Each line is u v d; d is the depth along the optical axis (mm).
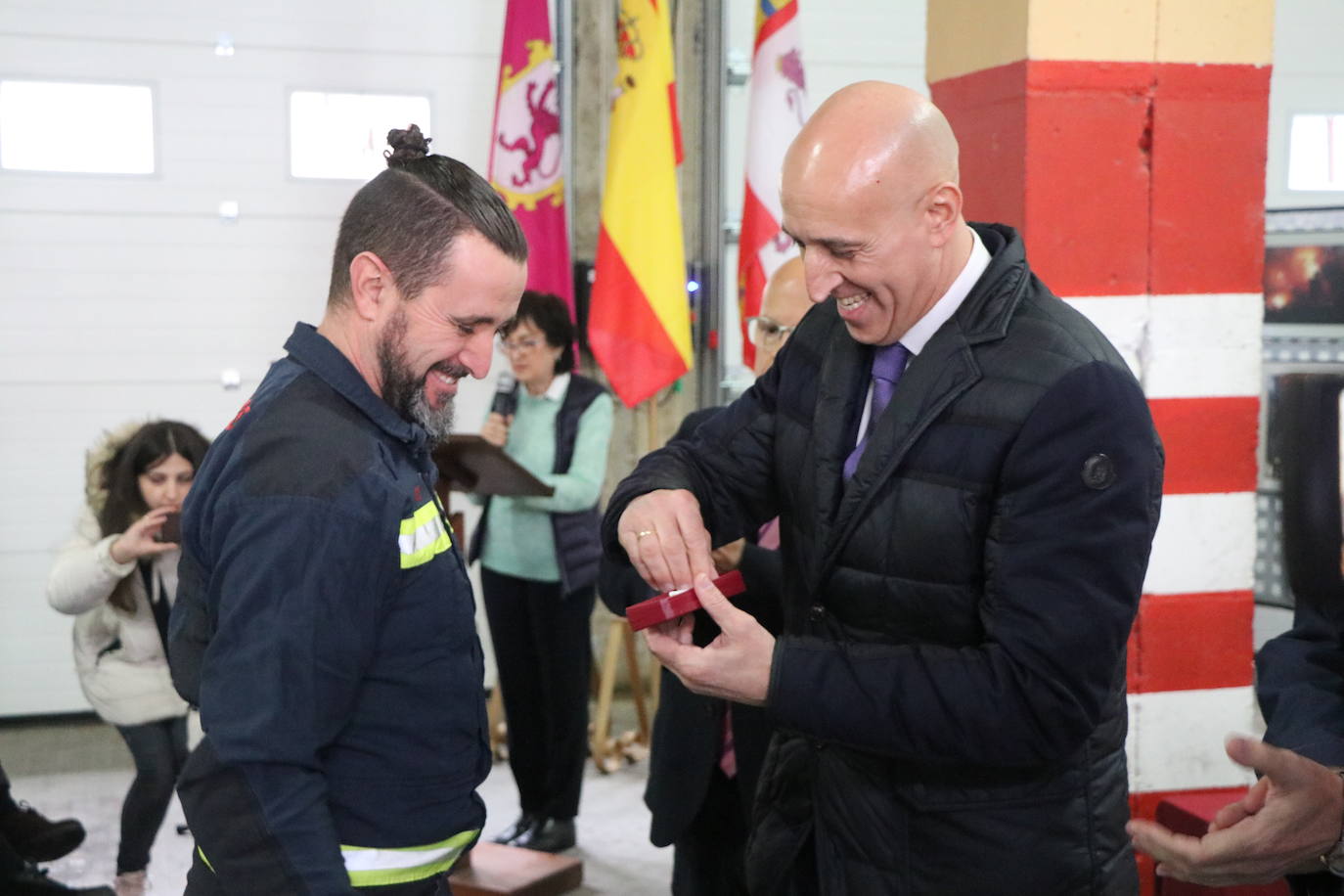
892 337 1456
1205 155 2266
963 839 1433
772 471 1653
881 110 1361
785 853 1605
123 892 2867
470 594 1367
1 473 4363
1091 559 1320
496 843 3391
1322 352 3424
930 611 1413
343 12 4496
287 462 1208
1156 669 2326
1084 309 2250
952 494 1383
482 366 1322
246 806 1174
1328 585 1205
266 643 1167
